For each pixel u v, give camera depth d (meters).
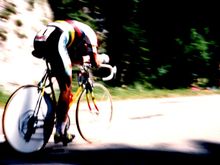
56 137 3.94
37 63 7.91
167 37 10.04
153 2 9.85
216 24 10.66
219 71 10.85
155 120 5.93
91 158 3.89
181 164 3.89
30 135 3.83
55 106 4.04
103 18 9.50
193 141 4.81
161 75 9.87
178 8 10.12
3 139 4.32
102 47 9.23
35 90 3.88
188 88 10.22
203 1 10.35
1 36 7.43
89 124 4.50
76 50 4.12
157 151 4.29
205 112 6.84
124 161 3.86
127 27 9.47
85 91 4.40
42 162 3.65
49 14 8.93
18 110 3.73
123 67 9.38
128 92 8.68
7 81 7.07
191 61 10.30
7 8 7.81
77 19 9.05
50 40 3.84
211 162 4.02
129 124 5.55
